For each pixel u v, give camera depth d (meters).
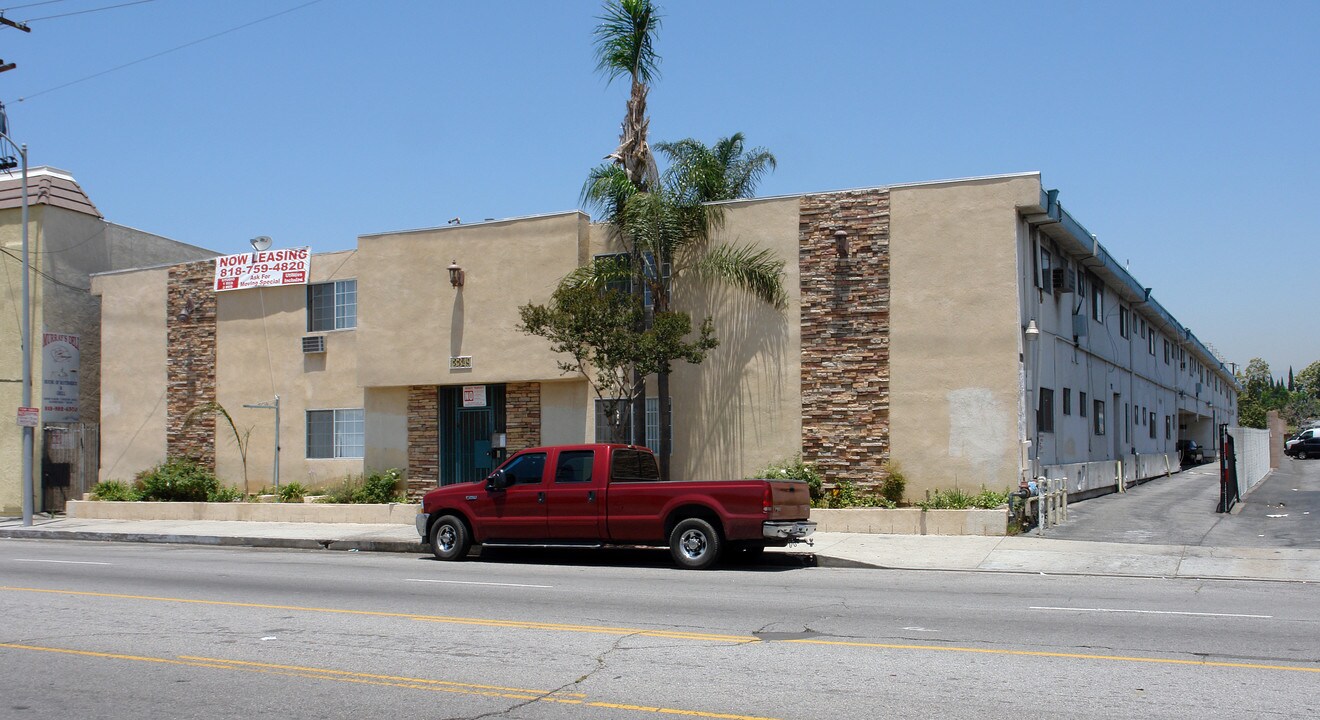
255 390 27.20
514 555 18.16
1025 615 11.03
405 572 15.62
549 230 23.06
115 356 29.20
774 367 21.41
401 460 25.02
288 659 9.04
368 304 24.98
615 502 16.17
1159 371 38.09
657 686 7.86
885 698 7.41
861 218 20.88
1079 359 25.53
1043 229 21.89
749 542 16.50
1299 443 56.19
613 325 20.09
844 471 20.72
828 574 15.08
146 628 10.66
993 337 19.73
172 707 7.52
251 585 14.06
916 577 14.69
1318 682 7.82
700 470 21.88
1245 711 6.99
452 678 8.23
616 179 22.02
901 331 20.45
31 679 8.43
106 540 23.12
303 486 26.25
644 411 21.47
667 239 21.44
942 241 20.22
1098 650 9.08
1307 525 19.42
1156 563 15.61
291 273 26.69
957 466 19.89
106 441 29.09
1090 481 25.12
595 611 11.45
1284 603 11.96
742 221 21.78
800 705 7.26
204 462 27.73
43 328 29.16
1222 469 21.66
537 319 20.55
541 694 7.69
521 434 23.69
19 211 29.64
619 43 22.16
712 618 10.91
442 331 24.09
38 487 29.33
